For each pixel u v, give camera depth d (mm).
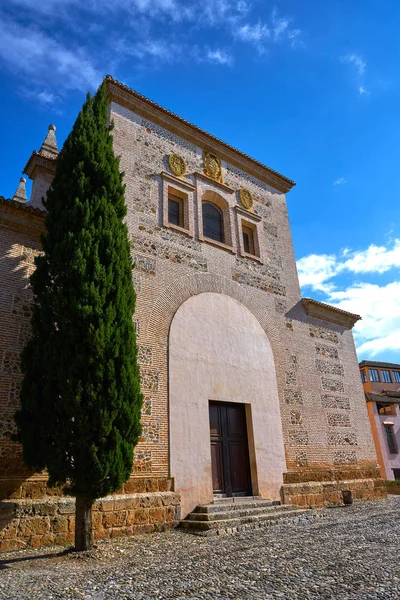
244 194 16500
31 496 8188
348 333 17938
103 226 8953
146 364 10867
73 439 7180
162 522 9641
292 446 13602
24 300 9680
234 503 10836
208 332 12734
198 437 11188
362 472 15406
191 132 15297
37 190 13508
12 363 9000
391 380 45438
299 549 6867
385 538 7660
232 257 14734
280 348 14852
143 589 4875
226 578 5250
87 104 10523
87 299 7906
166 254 12680
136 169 13078
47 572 5805
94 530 8523
